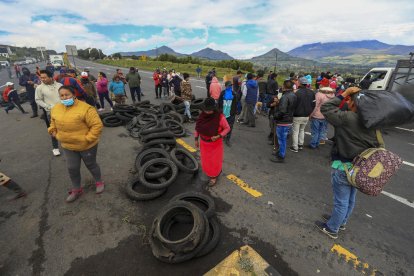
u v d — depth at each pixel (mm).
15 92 9719
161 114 7785
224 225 3193
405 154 5961
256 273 2277
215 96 7457
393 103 2146
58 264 2592
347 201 2729
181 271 2516
